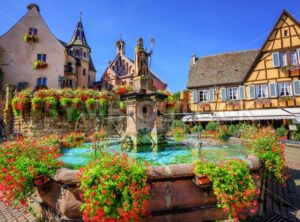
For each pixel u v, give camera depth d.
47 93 18.44
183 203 4.10
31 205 5.05
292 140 15.83
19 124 18.75
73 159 6.55
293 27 22.27
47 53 29.56
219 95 26.16
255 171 4.70
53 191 4.21
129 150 8.14
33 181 4.10
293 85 22.02
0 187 4.36
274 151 5.65
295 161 10.41
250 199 3.92
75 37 36.62
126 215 3.31
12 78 28.25
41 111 18.08
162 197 3.97
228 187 3.81
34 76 28.81
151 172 3.87
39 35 29.73
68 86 31.33
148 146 8.23
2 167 4.43
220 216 4.29
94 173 3.49
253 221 4.41
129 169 3.63
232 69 26.75
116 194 3.44
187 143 9.58
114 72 42.12
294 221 4.48
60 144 8.52
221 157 6.04
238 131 14.41
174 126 16.77
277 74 22.94
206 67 29.02
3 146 5.07
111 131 14.30
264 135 6.53
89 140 10.80
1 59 28.27
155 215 3.92
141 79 8.95
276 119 21.88
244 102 24.53
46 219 4.43
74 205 3.84
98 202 3.32
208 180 3.94
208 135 11.80
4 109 19.77
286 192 6.16
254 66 24.28
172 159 6.42
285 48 22.56
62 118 18.42
